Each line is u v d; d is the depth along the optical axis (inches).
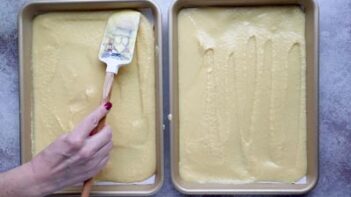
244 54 32.1
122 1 31.6
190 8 32.5
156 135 32.5
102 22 32.8
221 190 32.0
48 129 33.0
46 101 33.0
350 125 33.3
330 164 33.5
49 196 32.8
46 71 33.0
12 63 34.1
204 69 32.2
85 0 31.6
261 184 32.4
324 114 33.4
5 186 29.3
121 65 31.8
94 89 32.5
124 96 32.5
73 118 32.7
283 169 32.3
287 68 32.0
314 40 31.1
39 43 33.0
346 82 33.3
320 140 33.4
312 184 31.6
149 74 32.4
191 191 32.0
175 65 32.0
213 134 32.4
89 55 32.7
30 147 33.0
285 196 33.4
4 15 34.0
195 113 32.4
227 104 32.2
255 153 32.3
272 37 32.0
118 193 32.4
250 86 32.1
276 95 32.0
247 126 32.2
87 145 29.0
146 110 32.4
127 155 32.8
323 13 33.2
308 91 31.8
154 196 33.8
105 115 30.0
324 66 33.3
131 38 31.8
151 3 31.6
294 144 32.2
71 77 32.8
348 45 33.2
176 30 32.2
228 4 32.2
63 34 32.9
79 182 30.6
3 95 34.2
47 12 32.9
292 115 32.1
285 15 32.2
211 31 32.4
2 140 34.3
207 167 32.6
